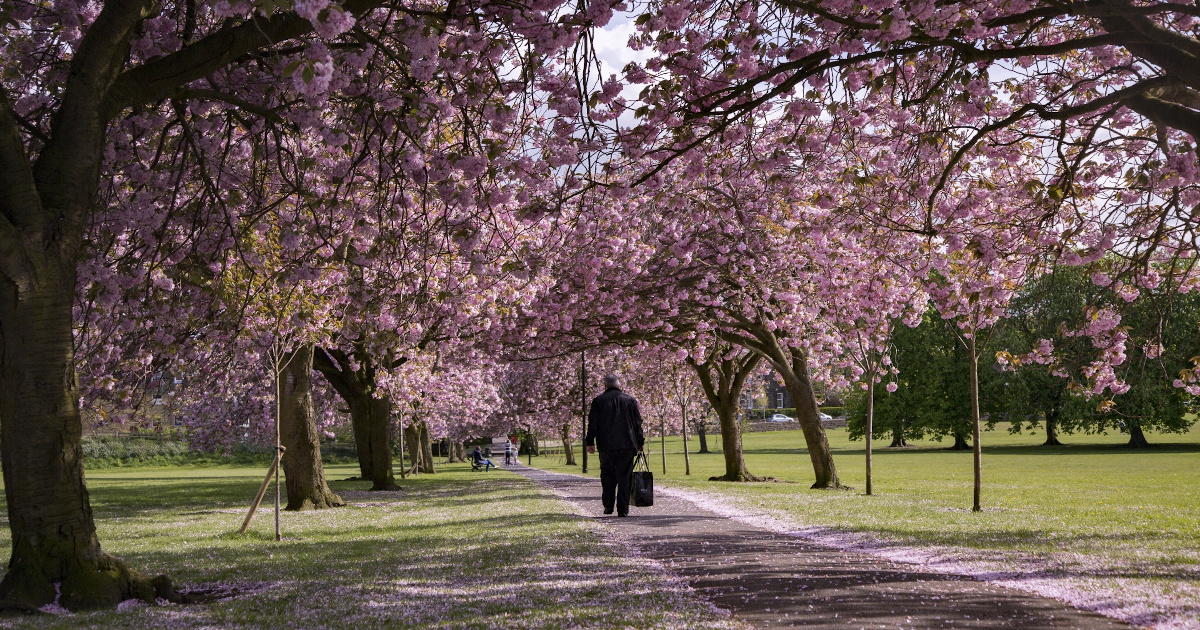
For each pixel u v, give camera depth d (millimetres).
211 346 16547
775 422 121938
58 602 7133
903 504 17766
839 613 6500
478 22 8047
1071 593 7129
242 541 12758
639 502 15664
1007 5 7969
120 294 10281
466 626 5969
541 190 9008
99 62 7441
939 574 8359
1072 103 10547
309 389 20359
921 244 13055
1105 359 11406
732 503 18141
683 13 8117
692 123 9062
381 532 13781
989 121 10727
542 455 85875
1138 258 10219
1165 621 5984
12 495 7281
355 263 10930
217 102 9547
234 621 6309
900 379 69688
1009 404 62812
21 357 7215
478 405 45812
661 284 23672
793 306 22641
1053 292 11984
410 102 8359
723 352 29969
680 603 6844
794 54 8781
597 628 5918
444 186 8445
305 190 10148
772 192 18781
